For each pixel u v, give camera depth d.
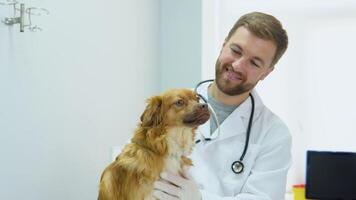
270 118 1.75
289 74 2.89
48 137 1.64
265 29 1.52
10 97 1.43
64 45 1.72
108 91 2.12
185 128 1.34
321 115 2.85
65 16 1.72
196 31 2.77
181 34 2.80
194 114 1.31
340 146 2.82
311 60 2.86
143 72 2.56
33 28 1.49
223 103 1.76
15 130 1.46
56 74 1.67
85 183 1.92
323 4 2.83
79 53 1.83
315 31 2.85
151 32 2.68
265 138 1.69
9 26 1.41
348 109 2.80
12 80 1.43
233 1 2.95
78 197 1.87
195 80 2.77
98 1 1.99
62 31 1.70
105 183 1.33
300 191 2.74
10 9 1.42
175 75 2.81
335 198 2.54
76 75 1.81
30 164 1.54
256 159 1.67
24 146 1.51
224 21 2.96
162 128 1.31
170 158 1.33
